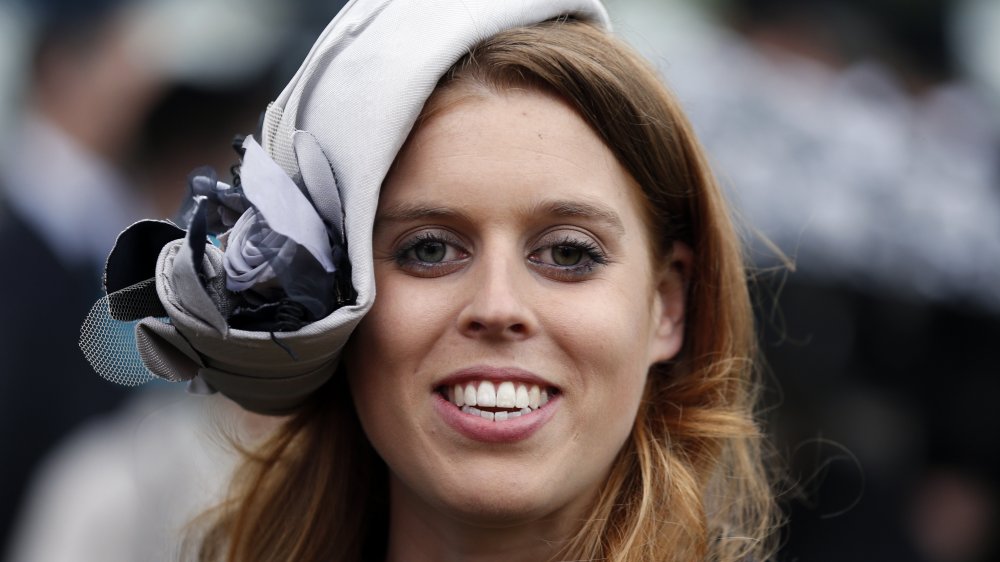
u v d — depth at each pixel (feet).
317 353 13.62
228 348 13.48
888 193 22.74
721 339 15.75
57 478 21.67
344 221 13.60
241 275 13.29
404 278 13.84
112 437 21.75
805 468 21.61
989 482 23.81
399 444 13.97
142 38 26.37
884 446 22.00
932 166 23.53
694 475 15.49
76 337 23.67
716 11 28.22
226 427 17.95
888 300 22.36
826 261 22.04
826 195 22.35
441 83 13.84
